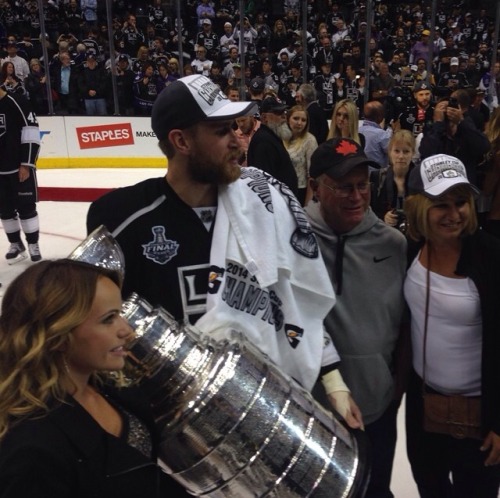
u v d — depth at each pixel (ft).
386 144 17.57
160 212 5.07
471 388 6.27
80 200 28.76
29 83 34.91
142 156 34.88
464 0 44.21
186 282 5.07
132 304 4.47
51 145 34.71
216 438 4.27
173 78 35.24
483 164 13.75
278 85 35.86
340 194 5.77
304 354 5.30
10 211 18.57
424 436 6.90
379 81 33.30
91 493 3.42
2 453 3.27
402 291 6.30
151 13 41.39
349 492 4.51
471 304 5.95
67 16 41.09
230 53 37.70
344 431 4.88
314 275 5.36
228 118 4.71
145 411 4.02
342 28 41.45
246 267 4.99
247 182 5.26
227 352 4.44
